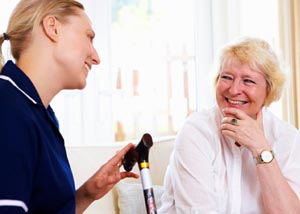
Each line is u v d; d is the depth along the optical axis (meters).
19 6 1.01
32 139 0.88
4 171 0.81
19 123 0.86
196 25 2.79
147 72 2.70
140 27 2.69
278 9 2.66
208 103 2.79
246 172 1.47
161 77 2.73
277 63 1.45
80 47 1.01
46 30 0.98
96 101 2.53
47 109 1.07
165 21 2.74
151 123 2.71
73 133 2.46
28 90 0.95
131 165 1.18
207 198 1.37
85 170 1.91
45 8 0.98
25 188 0.84
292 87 2.63
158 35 2.73
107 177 1.19
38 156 0.92
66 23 1.00
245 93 1.43
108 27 2.58
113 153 1.96
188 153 1.43
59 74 1.01
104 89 2.56
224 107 1.47
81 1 2.50
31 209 0.95
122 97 2.64
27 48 0.99
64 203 1.00
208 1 2.80
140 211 1.81
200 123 1.49
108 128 2.56
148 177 1.10
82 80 1.05
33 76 0.98
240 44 1.46
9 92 0.90
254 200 1.44
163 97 2.74
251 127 1.39
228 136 1.41
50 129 1.01
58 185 0.97
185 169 1.41
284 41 2.66
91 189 1.19
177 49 2.77
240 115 1.40
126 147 1.21
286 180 1.41
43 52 0.98
